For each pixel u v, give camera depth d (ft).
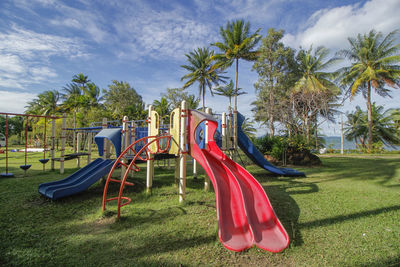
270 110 63.72
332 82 84.64
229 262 8.25
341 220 12.46
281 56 86.58
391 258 8.55
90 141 35.17
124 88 128.36
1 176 24.40
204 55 95.91
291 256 8.73
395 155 63.93
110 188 19.52
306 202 15.87
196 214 13.16
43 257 8.32
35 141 90.38
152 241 9.73
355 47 76.74
